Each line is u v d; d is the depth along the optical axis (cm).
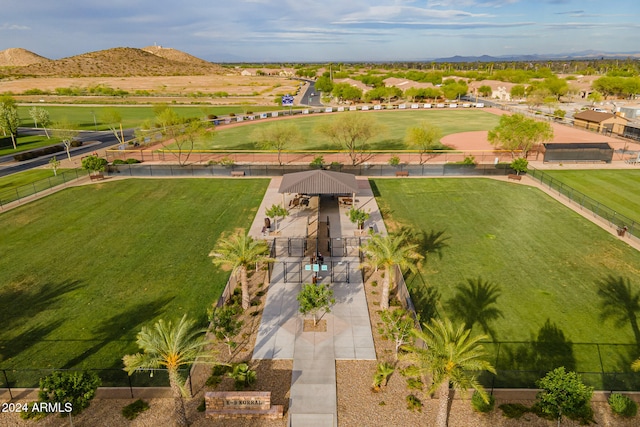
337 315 2452
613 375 2012
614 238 3419
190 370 1917
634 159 5922
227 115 11300
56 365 2091
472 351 1593
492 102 13738
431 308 2536
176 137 6412
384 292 2438
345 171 5391
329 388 1925
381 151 6775
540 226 3672
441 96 14512
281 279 2841
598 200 4309
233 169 5441
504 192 4591
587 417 1773
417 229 3644
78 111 12056
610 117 7900
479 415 1788
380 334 2295
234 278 2847
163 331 1714
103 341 2264
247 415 1791
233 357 2123
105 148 7356
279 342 2230
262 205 4225
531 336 2297
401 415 1780
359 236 3491
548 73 19538
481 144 7238
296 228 3656
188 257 3159
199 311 2509
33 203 4322
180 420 1698
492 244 3341
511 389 1930
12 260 3122
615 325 2386
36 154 6638
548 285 2766
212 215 3978
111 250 3281
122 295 2678
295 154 6700
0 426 1734
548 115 9994
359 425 1736
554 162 5747
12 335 2314
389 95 14050
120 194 4597
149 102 14075
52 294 2692
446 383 1596
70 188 4816
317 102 14638
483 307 2545
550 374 1752
